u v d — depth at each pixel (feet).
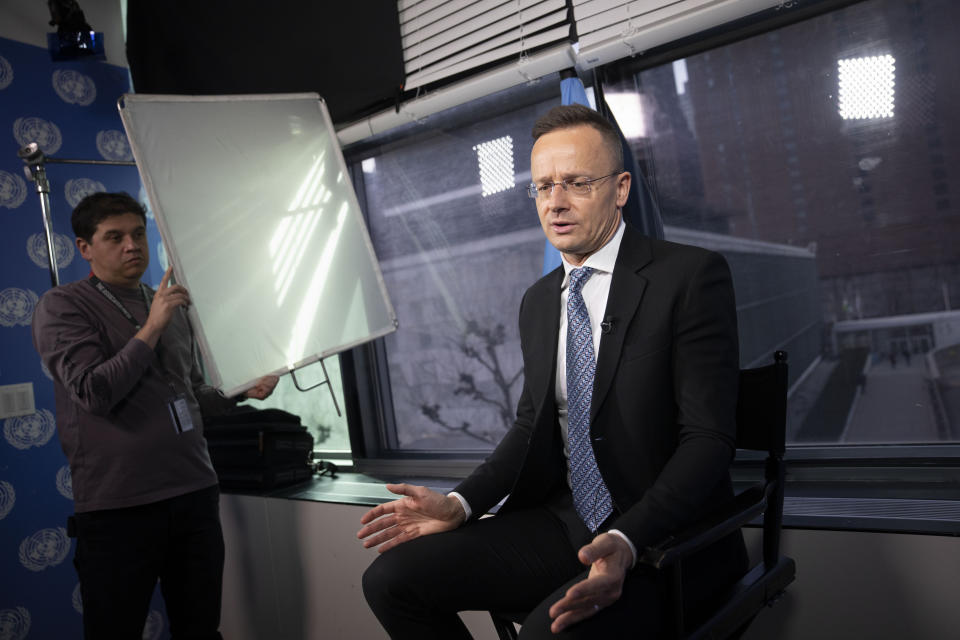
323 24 8.45
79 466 6.37
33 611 8.39
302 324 6.85
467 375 8.75
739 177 6.70
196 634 6.80
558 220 4.02
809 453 6.27
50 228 7.93
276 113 7.26
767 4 6.06
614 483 3.82
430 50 8.04
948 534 4.42
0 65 8.67
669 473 3.49
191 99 6.67
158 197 6.22
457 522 4.08
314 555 7.88
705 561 3.75
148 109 6.35
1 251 8.47
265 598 8.46
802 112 6.34
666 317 3.81
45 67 9.15
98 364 6.19
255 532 8.51
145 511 6.42
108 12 10.03
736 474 6.43
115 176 9.84
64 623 8.65
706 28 6.37
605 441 3.84
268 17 8.66
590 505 3.95
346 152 9.37
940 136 5.75
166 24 9.21
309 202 7.23
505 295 8.33
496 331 8.45
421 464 8.73
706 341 3.76
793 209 6.46
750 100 6.59
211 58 8.93
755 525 5.14
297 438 9.05
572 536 4.00
